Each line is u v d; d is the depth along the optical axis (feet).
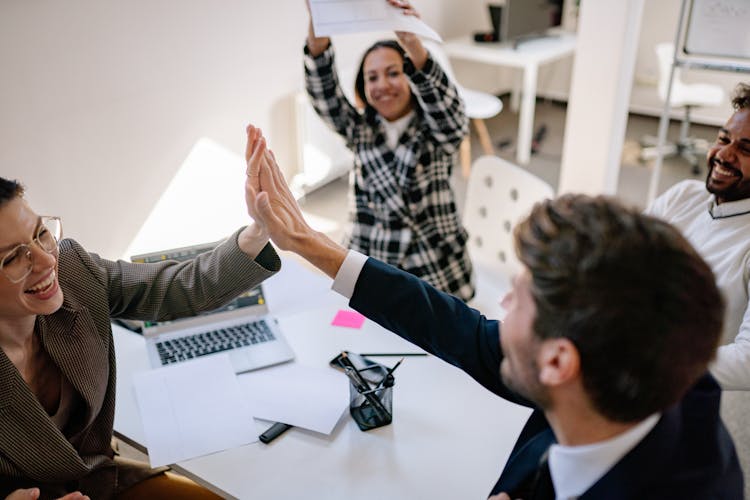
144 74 7.04
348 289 3.47
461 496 3.72
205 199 7.66
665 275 1.92
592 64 9.36
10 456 3.54
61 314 3.76
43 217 3.87
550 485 2.52
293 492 3.78
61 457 3.69
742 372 4.09
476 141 14.40
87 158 6.93
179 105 7.45
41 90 6.39
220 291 4.24
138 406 4.45
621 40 8.97
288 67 8.33
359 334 5.20
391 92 6.20
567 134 10.09
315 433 4.20
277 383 4.63
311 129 8.16
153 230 7.72
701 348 1.95
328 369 4.78
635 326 1.90
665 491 2.10
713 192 4.85
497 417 4.31
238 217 7.61
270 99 8.24
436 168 6.53
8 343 3.60
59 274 3.81
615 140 9.80
